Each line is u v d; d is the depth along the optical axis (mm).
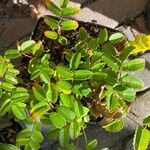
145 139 176
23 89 188
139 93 269
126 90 179
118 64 180
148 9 273
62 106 182
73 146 190
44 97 182
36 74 184
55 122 178
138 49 211
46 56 195
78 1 279
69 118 180
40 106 182
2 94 187
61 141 182
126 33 275
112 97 179
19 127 252
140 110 266
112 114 206
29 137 189
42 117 187
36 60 197
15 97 184
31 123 190
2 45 271
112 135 262
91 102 207
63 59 215
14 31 272
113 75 181
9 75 190
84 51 195
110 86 180
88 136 258
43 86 187
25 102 198
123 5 281
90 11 279
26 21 272
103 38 193
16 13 272
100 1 280
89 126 260
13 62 250
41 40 221
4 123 249
